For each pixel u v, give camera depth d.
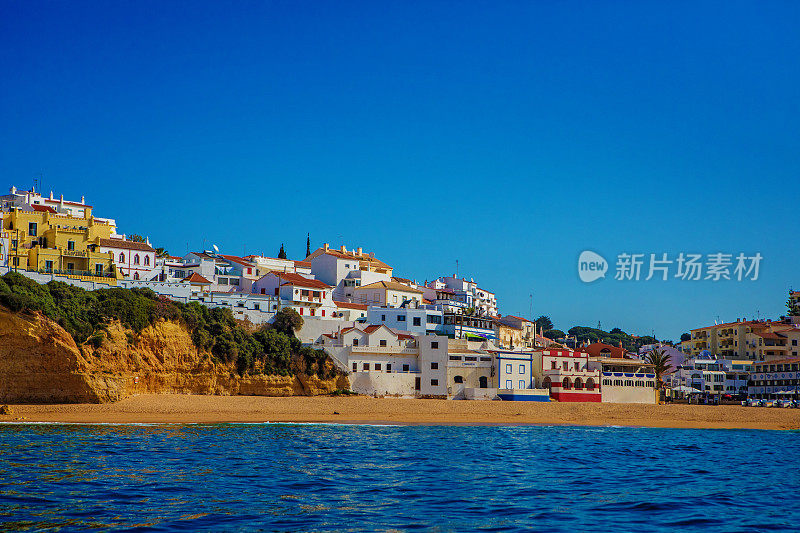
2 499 44.47
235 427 95.00
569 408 130.75
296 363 126.12
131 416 97.94
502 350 148.50
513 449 80.50
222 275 159.25
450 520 43.53
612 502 50.62
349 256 182.25
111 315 109.00
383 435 91.56
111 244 136.88
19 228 128.62
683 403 170.88
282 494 49.38
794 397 174.88
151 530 39.06
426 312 155.38
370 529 40.84
